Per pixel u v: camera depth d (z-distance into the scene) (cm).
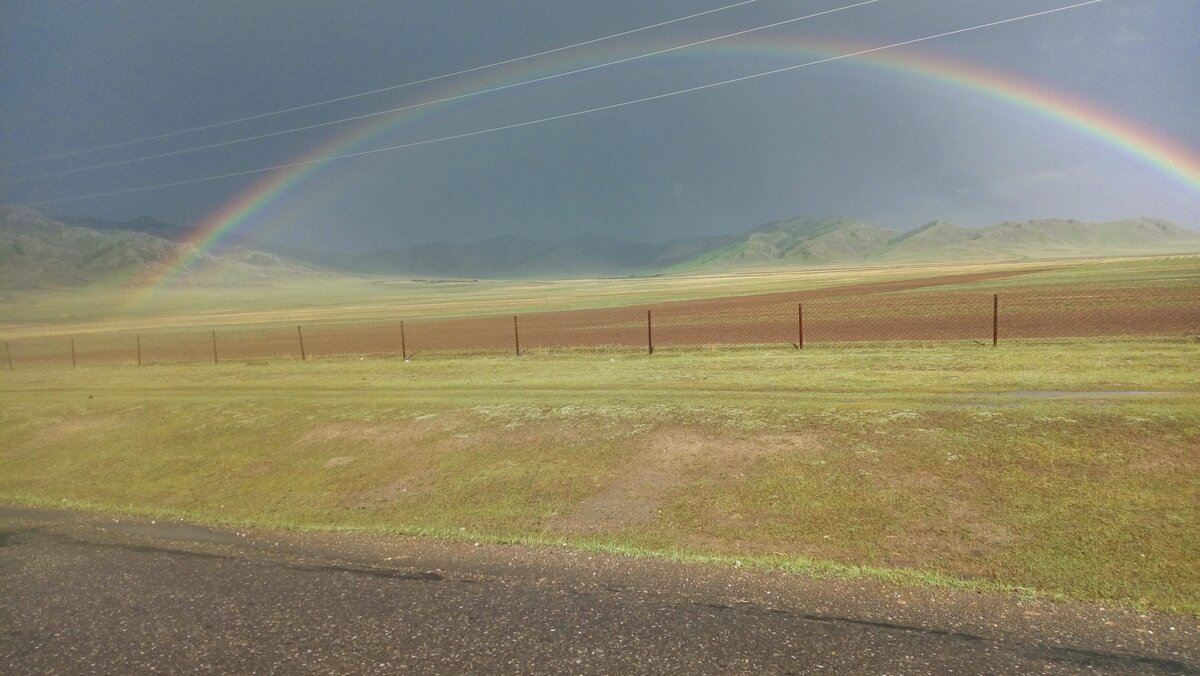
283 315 9788
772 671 552
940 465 1027
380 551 879
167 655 621
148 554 901
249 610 706
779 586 716
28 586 796
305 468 1330
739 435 1234
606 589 723
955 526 857
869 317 3716
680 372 1997
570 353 2809
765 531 889
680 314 4947
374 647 617
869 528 873
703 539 876
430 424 1498
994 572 735
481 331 4581
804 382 1677
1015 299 4244
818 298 5900
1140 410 1152
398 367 2617
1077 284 5216
